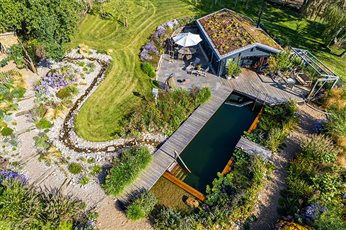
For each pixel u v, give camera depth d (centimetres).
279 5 3828
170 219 1531
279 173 1869
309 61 2578
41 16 2030
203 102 2356
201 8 3691
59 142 1984
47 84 2338
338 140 1992
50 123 2078
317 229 1459
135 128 2095
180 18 3406
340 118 2072
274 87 2566
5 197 1502
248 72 2734
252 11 3669
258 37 2672
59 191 1680
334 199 1659
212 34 2766
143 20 3347
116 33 3100
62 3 2075
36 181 1725
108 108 2248
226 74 2616
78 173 1791
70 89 2336
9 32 2597
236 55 2566
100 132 2073
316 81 2319
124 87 2439
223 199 1652
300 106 2416
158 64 2744
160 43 2962
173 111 2191
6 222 1429
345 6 2888
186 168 1923
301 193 1695
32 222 1454
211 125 2308
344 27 2802
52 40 2111
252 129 2184
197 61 2794
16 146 1912
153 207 1633
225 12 3156
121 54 2808
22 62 2495
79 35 3012
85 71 2558
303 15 3344
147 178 1791
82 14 3209
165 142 2027
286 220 1566
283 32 3297
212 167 1978
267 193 1744
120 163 1772
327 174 1755
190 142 2123
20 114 2114
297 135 2148
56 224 1455
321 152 1883
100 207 1623
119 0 3631
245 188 1717
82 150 1942
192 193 1731
